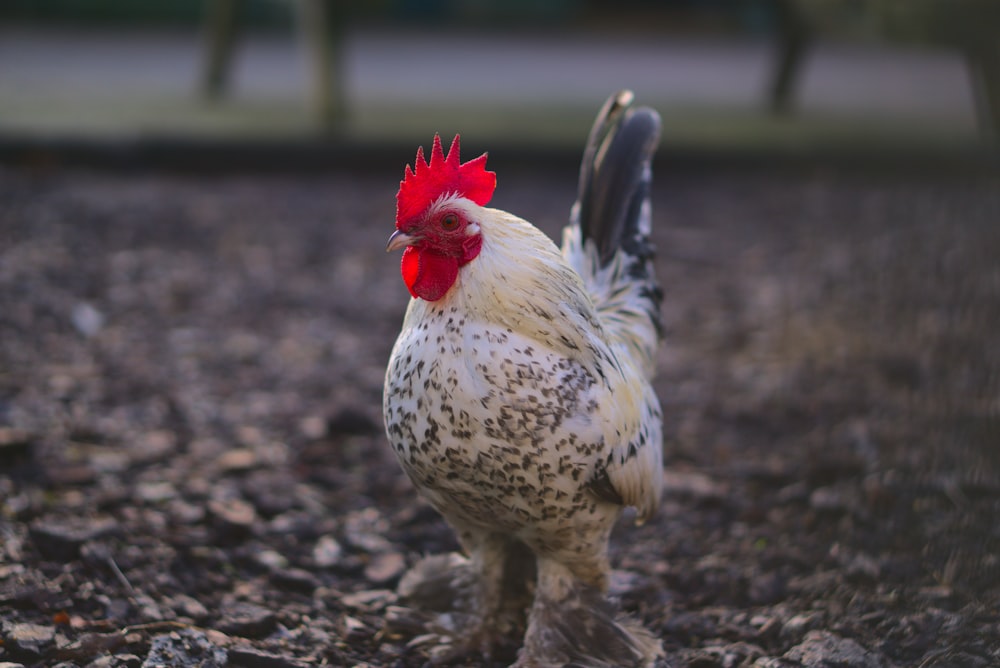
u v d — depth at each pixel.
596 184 3.15
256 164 8.61
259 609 2.94
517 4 21.69
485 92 12.27
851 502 3.73
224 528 3.35
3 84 10.75
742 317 5.79
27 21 17.44
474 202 2.45
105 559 3.07
